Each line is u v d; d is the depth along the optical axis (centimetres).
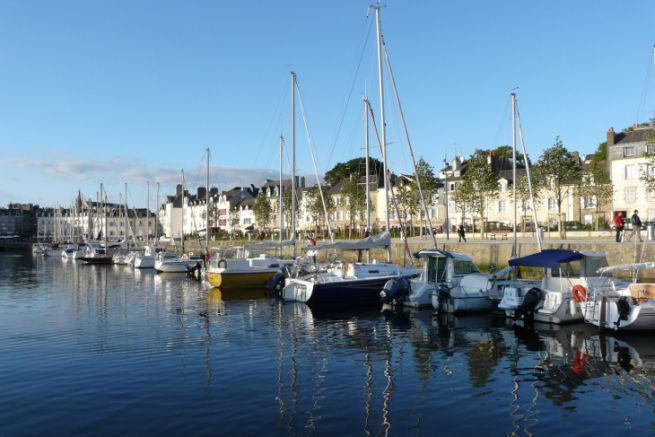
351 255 4406
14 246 13725
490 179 5216
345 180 9081
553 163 4488
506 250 3572
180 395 1229
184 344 1784
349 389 1273
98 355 1625
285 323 2197
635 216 3061
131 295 3266
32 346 1759
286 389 1273
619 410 1115
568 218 6469
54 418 1086
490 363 1505
